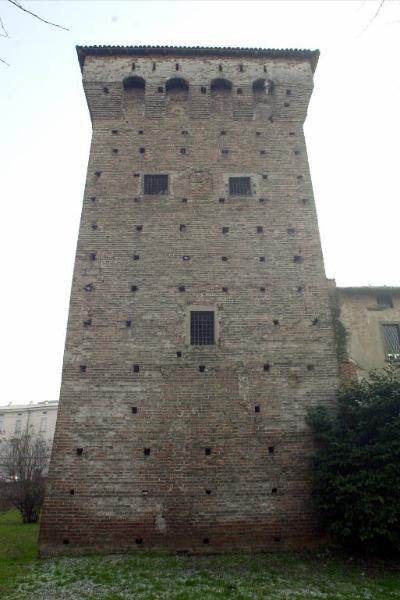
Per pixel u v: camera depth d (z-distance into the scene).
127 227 19.84
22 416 79.44
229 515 15.69
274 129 22.50
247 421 16.92
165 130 22.14
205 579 12.66
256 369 17.70
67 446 16.22
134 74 23.09
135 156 21.47
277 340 18.23
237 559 14.57
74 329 17.89
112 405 16.84
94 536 15.23
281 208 20.66
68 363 17.36
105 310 18.27
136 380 17.25
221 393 17.25
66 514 15.44
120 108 22.45
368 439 15.44
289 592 11.62
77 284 18.64
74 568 13.66
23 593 11.62
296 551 15.38
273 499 15.98
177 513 15.60
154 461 16.19
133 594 11.52
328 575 13.02
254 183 21.14
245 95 22.95
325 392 17.58
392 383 16.08
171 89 23.45
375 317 20.67
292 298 18.95
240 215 20.38
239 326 18.33
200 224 20.08
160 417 16.77
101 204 20.25
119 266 19.08
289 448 16.66
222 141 22.03
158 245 19.58
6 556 15.95
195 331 18.25
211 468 16.22
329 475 14.95
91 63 23.25
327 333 18.47
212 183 21.05
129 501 15.66
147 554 15.01
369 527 13.80
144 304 18.45
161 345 17.84
